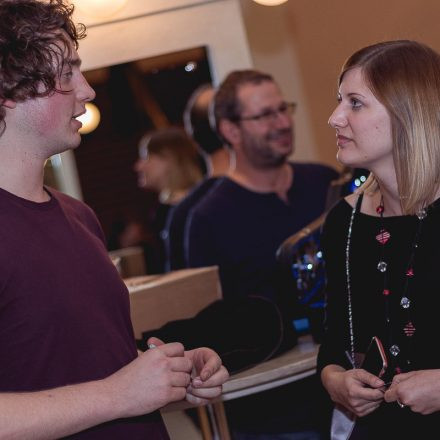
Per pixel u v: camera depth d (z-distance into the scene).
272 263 2.93
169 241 3.62
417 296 1.75
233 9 3.35
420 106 1.70
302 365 2.17
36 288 1.51
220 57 3.35
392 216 1.83
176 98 3.85
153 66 3.37
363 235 1.86
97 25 3.25
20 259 1.51
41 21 1.56
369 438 1.85
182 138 4.23
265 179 3.00
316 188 3.07
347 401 1.78
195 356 1.77
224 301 2.38
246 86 3.00
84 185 3.68
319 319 2.38
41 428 1.37
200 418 2.26
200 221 2.95
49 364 1.51
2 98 1.54
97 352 1.57
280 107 3.00
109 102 3.80
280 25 4.19
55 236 1.60
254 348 2.22
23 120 1.56
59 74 1.58
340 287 1.91
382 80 1.72
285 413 2.55
